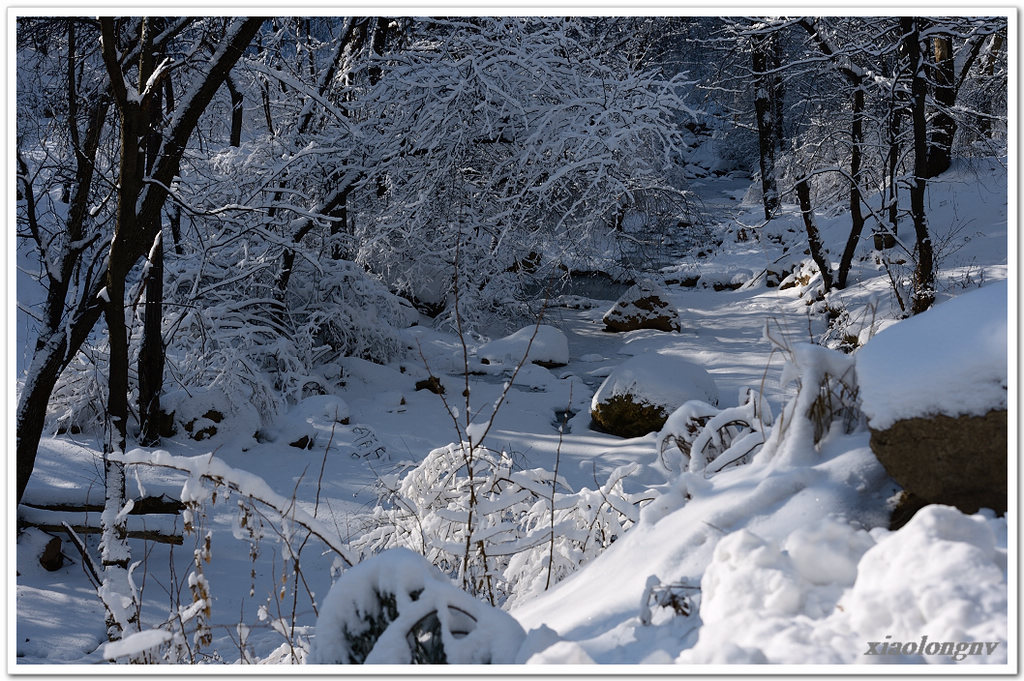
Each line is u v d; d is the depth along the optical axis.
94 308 7.14
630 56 19.83
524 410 11.52
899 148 15.80
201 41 9.40
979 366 2.39
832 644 1.98
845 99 17.97
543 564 4.34
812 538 2.30
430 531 4.90
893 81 13.48
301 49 15.39
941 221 16.95
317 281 13.79
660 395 10.25
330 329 13.62
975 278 13.82
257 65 11.82
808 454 2.94
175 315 10.80
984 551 2.11
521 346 13.86
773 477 2.81
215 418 9.88
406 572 2.59
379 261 15.52
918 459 2.47
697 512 2.93
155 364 9.39
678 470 4.93
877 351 2.67
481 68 12.92
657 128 13.20
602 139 12.83
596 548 4.47
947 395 2.41
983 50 20.69
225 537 7.39
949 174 18.80
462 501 5.01
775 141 25.45
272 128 14.68
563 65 13.84
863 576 2.10
